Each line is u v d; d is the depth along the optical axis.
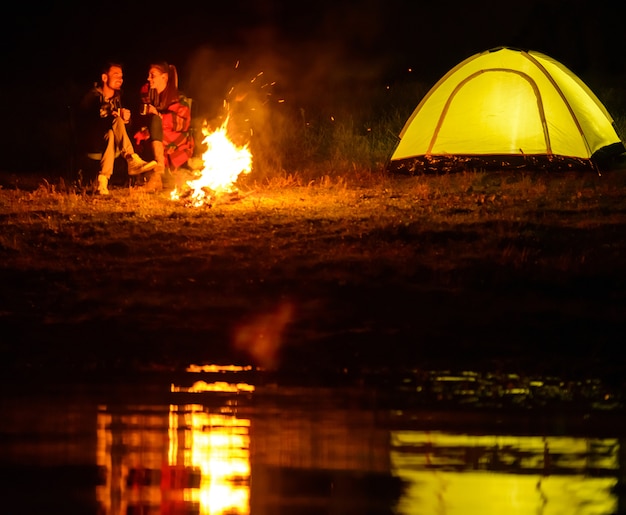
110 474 14.04
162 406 17.47
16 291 23.69
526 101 34.62
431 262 24.59
